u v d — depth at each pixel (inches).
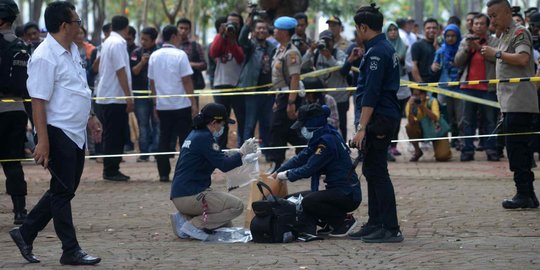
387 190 944.3
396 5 5310.0
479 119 1819.6
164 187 1413.6
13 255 896.9
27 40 1610.5
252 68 1628.9
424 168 1590.8
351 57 1612.9
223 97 1662.2
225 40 1627.7
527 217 1093.1
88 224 1093.1
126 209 1204.5
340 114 1667.1
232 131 1957.4
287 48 1453.0
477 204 1198.3
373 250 907.4
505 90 1135.6
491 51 1129.4
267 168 1563.7
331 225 1000.2
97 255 892.6
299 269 813.2
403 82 1686.8
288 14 1969.7
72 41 844.6
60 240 895.1
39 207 848.9
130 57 1752.0
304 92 1418.6
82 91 837.2
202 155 1006.4
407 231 1016.2
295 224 973.2
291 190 1349.7
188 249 932.0
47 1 3307.1
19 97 1069.8
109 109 1475.1
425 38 1800.0
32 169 1648.6
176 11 3137.3
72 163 831.1
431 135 1658.5
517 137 1144.8
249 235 994.1
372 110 920.3
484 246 918.4
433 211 1149.1
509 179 1437.0
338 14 3157.0
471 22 1713.8
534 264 820.0
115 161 1483.8
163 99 1455.5
